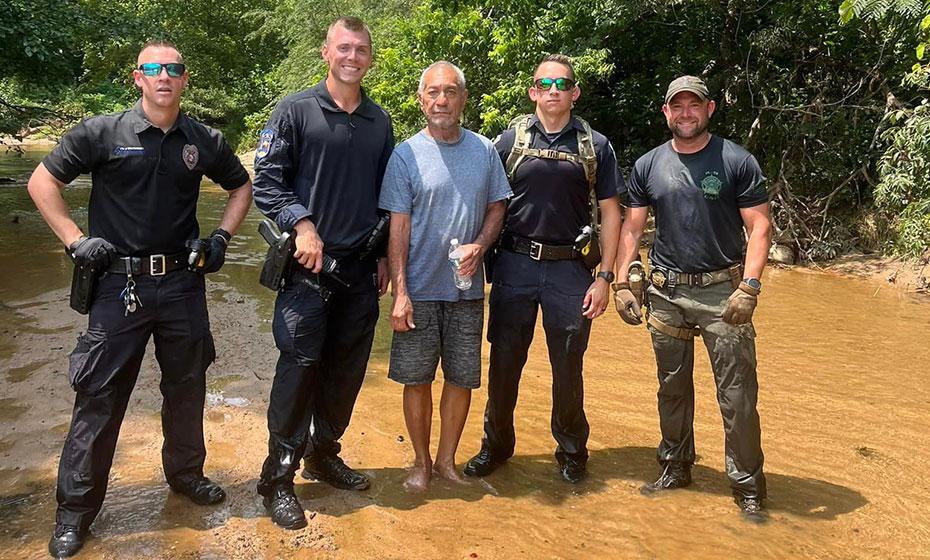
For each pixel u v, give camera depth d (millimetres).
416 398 3539
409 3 16172
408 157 3354
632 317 3551
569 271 3529
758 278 3268
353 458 3887
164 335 3170
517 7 10117
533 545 3143
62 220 2957
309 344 3209
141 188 3000
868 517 3420
